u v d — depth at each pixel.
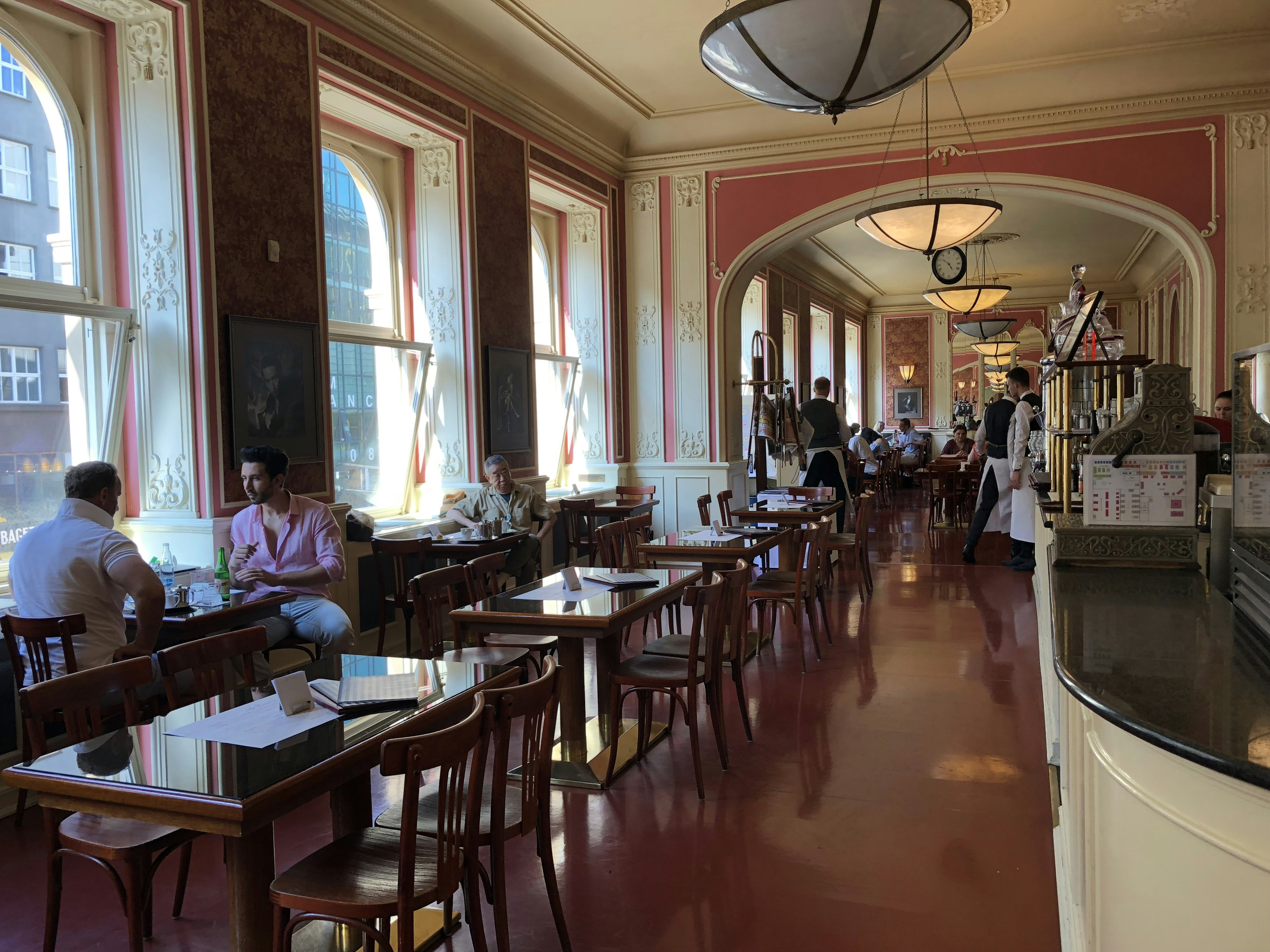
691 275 10.20
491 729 2.49
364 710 2.71
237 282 5.26
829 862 3.41
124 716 4.00
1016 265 17.42
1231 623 2.39
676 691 4.74
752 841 3.59
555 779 4.20
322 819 3.87
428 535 7.02
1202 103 8.53
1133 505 3.27
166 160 5.00
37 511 4.75
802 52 4.35
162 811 2.14
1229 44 8.18
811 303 16.89
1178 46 8.20
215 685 3.17
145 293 5.09
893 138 9.39
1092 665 2.00
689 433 10.31
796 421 9.96
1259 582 2.29
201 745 2.43
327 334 5.96
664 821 3.79
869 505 8.34
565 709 4.30
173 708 3.04
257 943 2.48
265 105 5.47
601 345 10.09
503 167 8.09
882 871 3.33
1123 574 3.15
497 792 2.61
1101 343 4.98
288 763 2.29
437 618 4.61
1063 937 2.79
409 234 7.71
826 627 6.62
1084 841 2.19
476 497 7.38
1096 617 2.48
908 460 19.66
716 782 4.19
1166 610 2.56
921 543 11.55
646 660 4.44
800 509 8.23
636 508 9.08
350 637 4.95
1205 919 1.56
